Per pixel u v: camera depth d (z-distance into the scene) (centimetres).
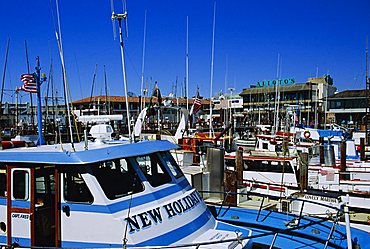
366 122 3603
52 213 635
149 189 633
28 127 3675
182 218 644
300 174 1538
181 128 1550
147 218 598
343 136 2677
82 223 585
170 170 708
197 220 670
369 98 4047
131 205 597
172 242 607
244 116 6084
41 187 638
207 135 2611
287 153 2019
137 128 1030
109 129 793
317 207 1219
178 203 657
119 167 631
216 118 6366
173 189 677
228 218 837
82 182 593
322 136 2642
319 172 1759
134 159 642
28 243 609
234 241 605
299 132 2667
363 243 693
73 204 591
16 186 618
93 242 578
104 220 576
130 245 566
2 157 620
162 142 731
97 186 587
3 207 633
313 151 2372
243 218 834
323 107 6362
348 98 6356
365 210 1446
